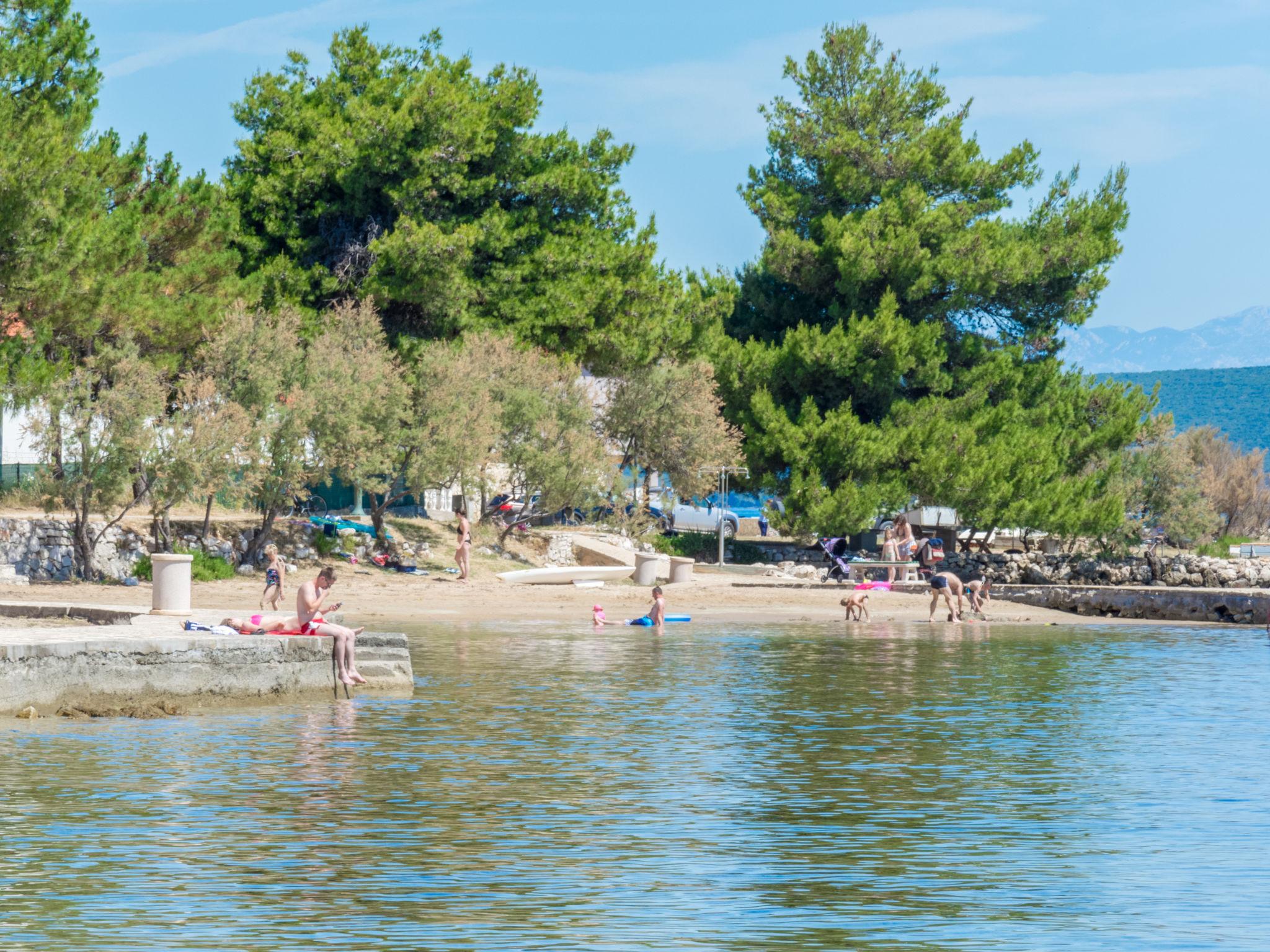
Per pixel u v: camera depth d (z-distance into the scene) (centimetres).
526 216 18662
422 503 17700
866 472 18725
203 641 6419
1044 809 4319
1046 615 13800
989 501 18462
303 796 4388
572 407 16512
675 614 12719
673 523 19975
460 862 3578
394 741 5475
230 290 14350
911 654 9488
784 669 8312
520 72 19188
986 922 3095
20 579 11812
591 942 2917
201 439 12638
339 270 17488
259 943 2880
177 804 4244
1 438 14888
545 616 12025
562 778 4738
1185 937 2998
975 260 19300
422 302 17338
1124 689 7669
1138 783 4772
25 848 3688
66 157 11444
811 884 3397
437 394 14888
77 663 6112
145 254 13588
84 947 2847
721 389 19575
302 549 14462
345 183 17450
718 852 3722
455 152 17675
